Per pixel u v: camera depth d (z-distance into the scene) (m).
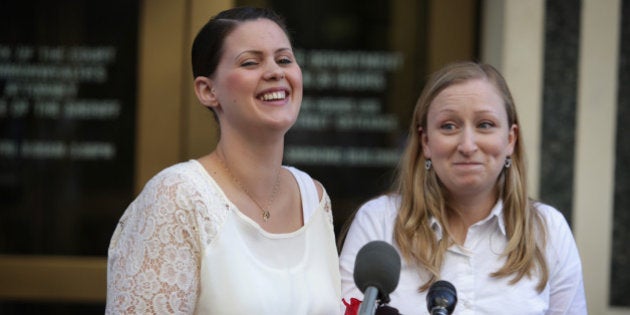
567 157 6.07
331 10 6.78
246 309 3.02
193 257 3.02
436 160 3.91
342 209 6.85
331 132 6.85
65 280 6.83
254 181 3.24
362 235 4.11
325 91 6.82
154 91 6.63
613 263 6.14
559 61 6.04
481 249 3.95
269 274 3.15
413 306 3.85
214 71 3.22
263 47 3.17
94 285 6.83
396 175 4.34
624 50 6.06
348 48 6.80
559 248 4.02
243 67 3.16
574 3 6.01
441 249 3.93
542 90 6.05
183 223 3.01
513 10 6.00
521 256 3.90
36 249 6.89
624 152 6.09
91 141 6.80
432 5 6.64
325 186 6.85
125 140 6.78
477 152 3.82
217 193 3.12
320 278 3.34
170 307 2.96
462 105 3.84
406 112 6.81
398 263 2.97
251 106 3.15
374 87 6.82
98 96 6.77
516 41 6.01
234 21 3.21
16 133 6.84
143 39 6.62
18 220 6.88
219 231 3.05
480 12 6.60
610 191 6.10
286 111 3.21
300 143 6.85
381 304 3.01
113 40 6.72
